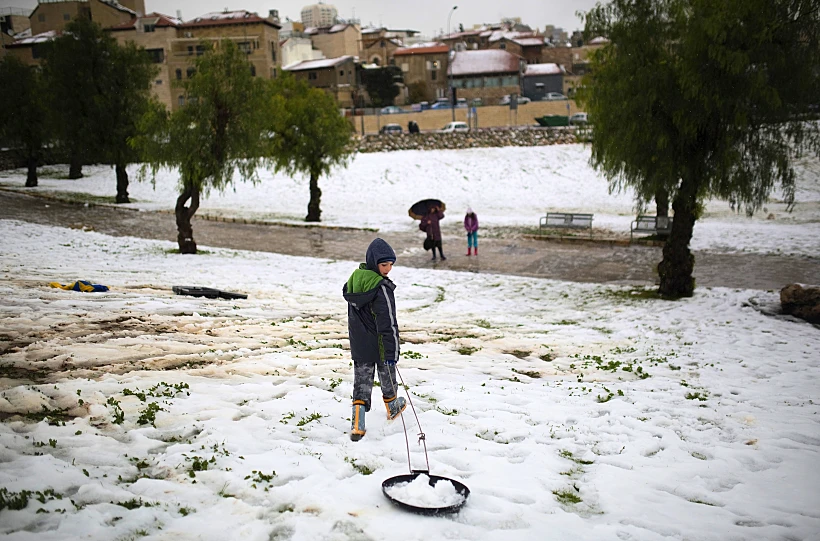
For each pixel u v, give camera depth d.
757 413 7.06
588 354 10.59
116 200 39.50
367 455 5.16
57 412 5.87
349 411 6.35
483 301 17.03
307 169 34.03
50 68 38.09
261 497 4.27
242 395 6.72
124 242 25.22
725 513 4.46
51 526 3.62
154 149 22.41
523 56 111.19
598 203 40.09
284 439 5.49
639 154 15.80
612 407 7.04
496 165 48.16
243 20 81.06
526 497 4.52
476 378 8.40
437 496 4.30
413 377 8.16
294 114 32.56
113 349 8.39
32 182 44.91
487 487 4.63
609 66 16.38
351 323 5.60
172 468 4.65
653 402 7.35
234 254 23.94
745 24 14.08
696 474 5.20
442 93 96.94
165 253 23.02
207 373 7.61
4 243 21.98
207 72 22.16
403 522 4.01
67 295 12.55
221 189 23.50
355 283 5.53
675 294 16.77
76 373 7.17
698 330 12.84
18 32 109.81
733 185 15.22
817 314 13.46
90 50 37.72
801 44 14.30
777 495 4.84
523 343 11.30
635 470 5.22
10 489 4.00
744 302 15.53
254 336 10.24
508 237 28.88
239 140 22.81
